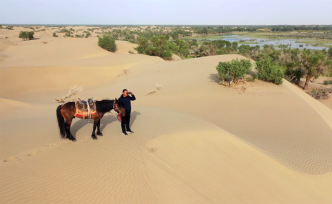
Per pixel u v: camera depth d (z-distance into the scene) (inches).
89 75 1154.7
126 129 358.9
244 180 273.6
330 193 286.0
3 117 503.2
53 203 199.8
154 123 392.8
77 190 217.0
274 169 304.3
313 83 1501.0
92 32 6161.4
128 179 236.7
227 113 644.7
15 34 4084.6
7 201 197.8
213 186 253.9
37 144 312.0
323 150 421.7
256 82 913.5
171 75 1083.9
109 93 876.0
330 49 2532.0
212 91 832.9
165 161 276.4
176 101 749.9
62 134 312.3
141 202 209.0
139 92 867.4
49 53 1911.9
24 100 778.2
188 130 359.3
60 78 1063.0
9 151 290.7
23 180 226.5
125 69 1291.8
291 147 422.6
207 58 1349.7
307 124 564.1
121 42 2679.6
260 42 5231.3
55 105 664.4
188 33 7603.4
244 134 500.7
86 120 404.8
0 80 900.0
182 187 239.3
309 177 305.1
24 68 1001.5
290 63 1541.6
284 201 257.9
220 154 310.7
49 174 237.9
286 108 666.2
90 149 292.8
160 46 2113.7
